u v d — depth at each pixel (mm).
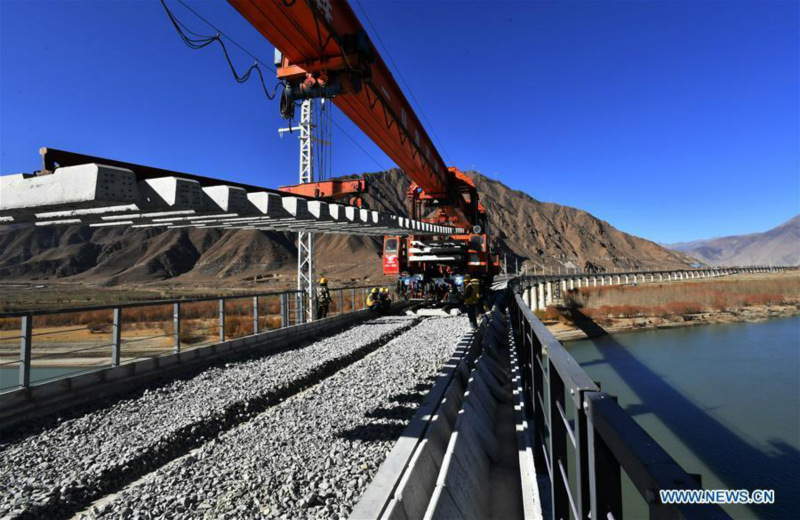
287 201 6219
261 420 6922
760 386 29406
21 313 7102
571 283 70750
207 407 7566
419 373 9492
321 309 18469
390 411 7020
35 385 7223
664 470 1143
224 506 4180
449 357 10695
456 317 19766
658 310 60438
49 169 3969
